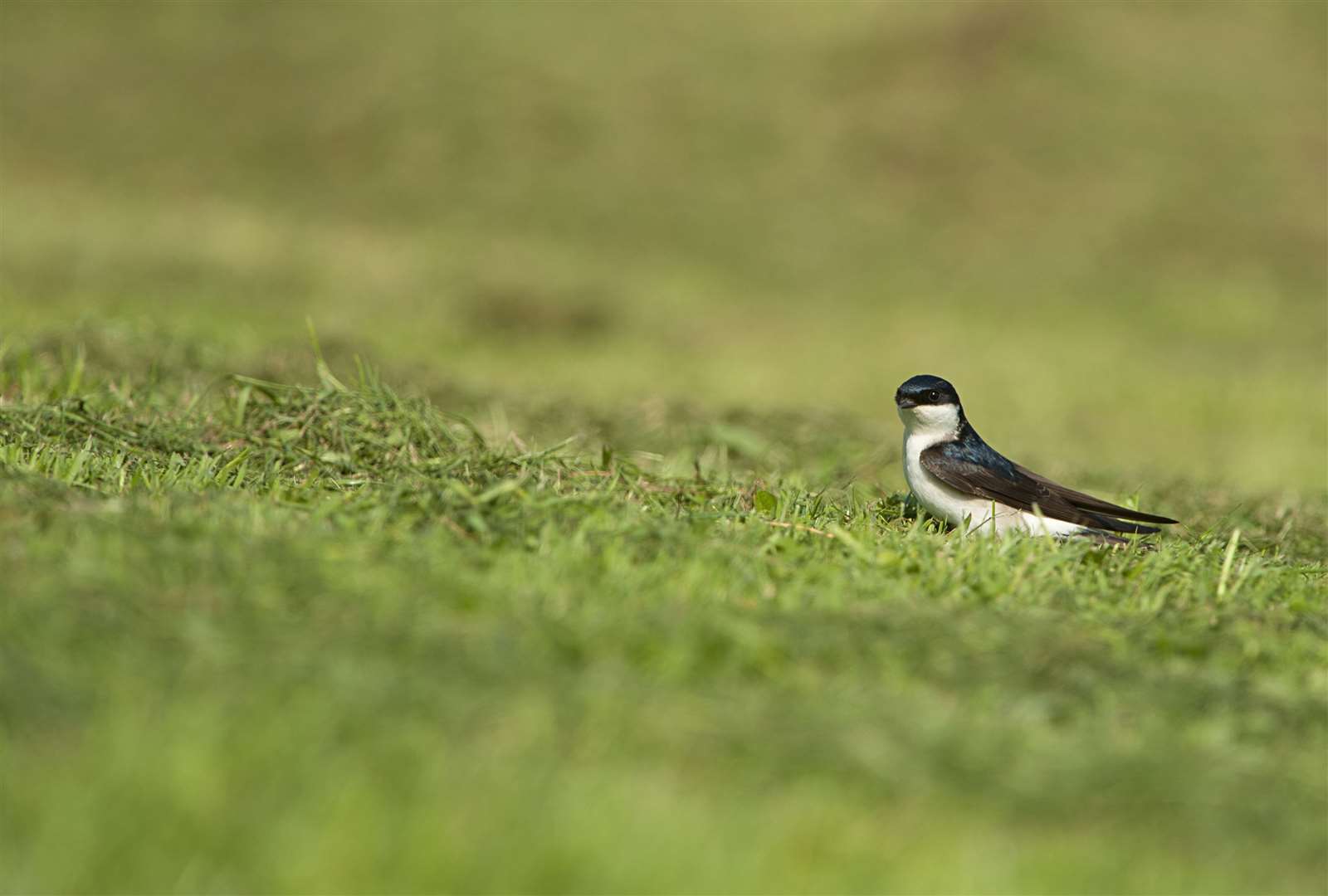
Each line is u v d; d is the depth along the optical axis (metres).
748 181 45.81
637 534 8.78
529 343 28.33
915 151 47.72
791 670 6.97
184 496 8.95
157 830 4.96
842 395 24.97
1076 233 44.34
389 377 17.16
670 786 5.69
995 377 28.42
